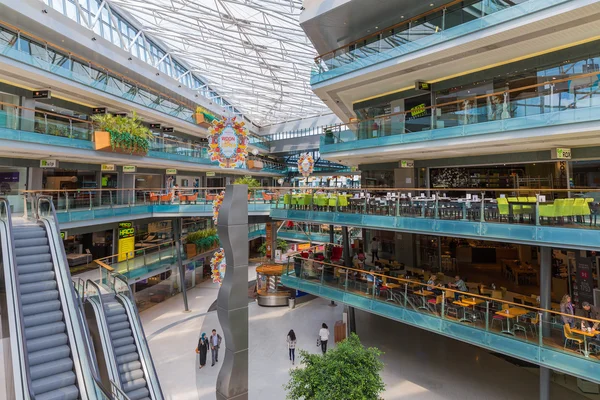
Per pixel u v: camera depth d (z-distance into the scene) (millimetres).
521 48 11875
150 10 23000
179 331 18625
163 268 21578
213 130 13891
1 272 7707
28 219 10805
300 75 34688
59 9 19625
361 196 14125
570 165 12562
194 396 12547
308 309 22172
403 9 14383
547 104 9961
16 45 15641
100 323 9750
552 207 9211
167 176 29938
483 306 10320
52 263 8719
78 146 17125
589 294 11852
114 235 22719
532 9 10031
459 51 12117
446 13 12070
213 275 14328
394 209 12789
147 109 23484
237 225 9602
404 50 13125
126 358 9969
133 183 25844
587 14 9555
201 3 22875
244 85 39938
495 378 13242
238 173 40500
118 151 19031
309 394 8867
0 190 16953
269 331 18469
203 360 14773
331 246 19578
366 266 16328
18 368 6184
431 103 15344
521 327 9547
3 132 13477
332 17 15297
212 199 22516
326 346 15781
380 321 19516
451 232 11125
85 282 11688
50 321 7578
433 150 13461
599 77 9039
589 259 11930
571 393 11875
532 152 13094
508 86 13086
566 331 8797
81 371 7012
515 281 15852
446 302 11109
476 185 15438
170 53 32281
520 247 17250
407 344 16359
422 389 12469
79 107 20906
